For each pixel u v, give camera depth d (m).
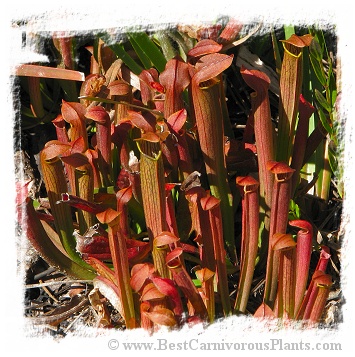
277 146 0.92
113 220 0.78
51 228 0.97
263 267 0.98
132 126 0.94
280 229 0.85
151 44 1.00
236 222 1.03
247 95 1.14
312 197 1.04
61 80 1.12
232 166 0.97
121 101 0.97
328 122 1.00
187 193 0.84
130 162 0.91
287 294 0.83
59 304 0.99
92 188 0.88
